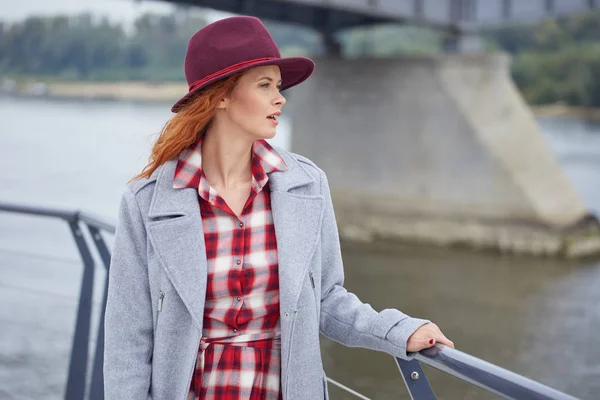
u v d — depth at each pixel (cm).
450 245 2292
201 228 170
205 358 171
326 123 2506
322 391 172
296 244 169
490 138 2306
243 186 176
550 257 2244
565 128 7775
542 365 1348
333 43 2620
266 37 170
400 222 2359
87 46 9162
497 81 2322
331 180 2484
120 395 168
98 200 3120
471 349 1430
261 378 171
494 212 2306
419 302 1741
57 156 4625
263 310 170
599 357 1383
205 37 169
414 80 2369
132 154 4850
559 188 2366
